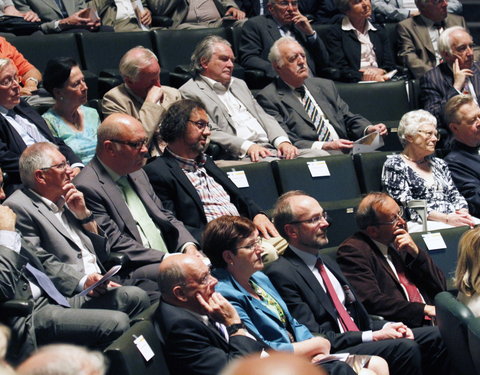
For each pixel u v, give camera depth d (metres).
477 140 6.86
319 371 1.39
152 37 7.81
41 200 4.69
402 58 8.85
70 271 4.48
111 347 3.61
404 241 5.13
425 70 8.70
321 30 8.61
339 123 7.35
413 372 4.51
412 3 9.80
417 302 4.92
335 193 6.42
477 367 4.07
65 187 4.70
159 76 6.78
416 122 6.55
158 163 5.55
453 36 7.88
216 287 4.37
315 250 4.86
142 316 4.13
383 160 6.68
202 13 8.78
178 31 7.91
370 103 7.84
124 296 4.44
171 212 5.38
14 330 4.04
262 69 7.80
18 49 7.32
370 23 8.77
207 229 4.48
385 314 4.92
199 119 5.60
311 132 7.17
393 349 4.50
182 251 5.20
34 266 4.39
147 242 5.15
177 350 3.95
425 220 6.14
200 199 5.54
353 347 4.55
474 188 6.75
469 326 4.04
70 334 4.16
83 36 7.54
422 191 6.50
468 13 10.86
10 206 4.59
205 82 6.92
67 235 4.65
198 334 3.97
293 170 6.36
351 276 5.03
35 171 4.66
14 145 5.59
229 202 5.72
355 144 6.93
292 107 7.22
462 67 7.91
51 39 7.46
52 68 6.04
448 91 7.85
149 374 3.76
